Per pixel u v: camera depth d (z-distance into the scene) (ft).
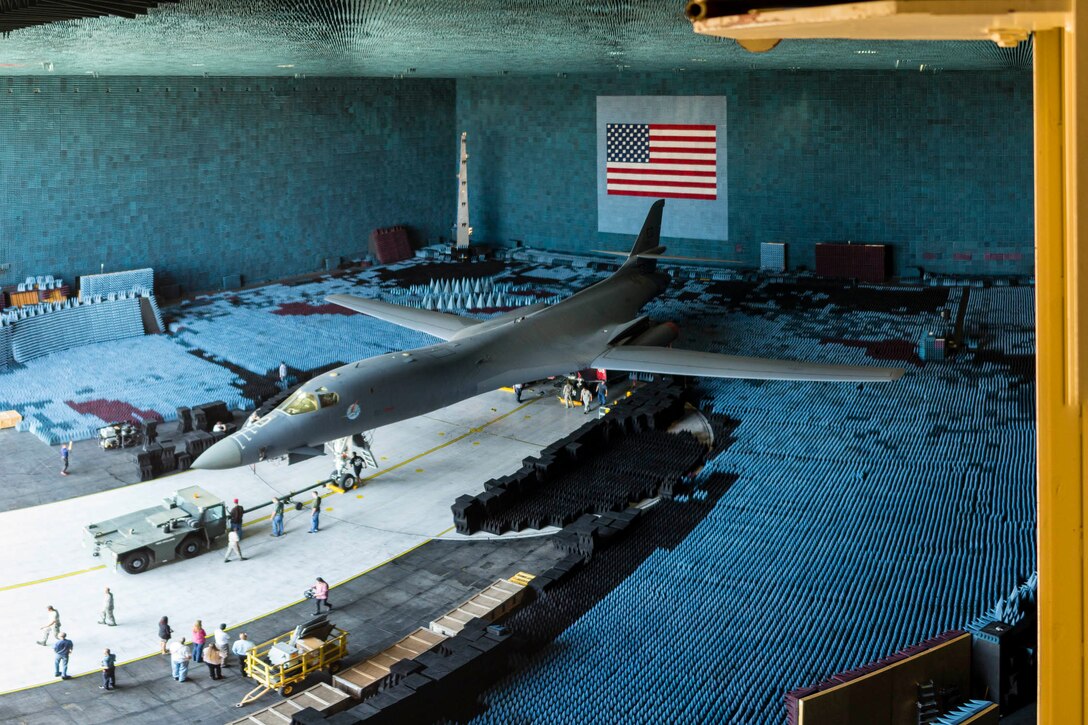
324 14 91.04
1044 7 15.67
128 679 101.55
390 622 110.22
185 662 100.53
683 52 145.59
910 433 148.97
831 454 142.82
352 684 95.81
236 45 124.16
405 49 139.13
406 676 89.97
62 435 157.07
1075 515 17.33
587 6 84.99
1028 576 104.68
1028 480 131.44
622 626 100.89
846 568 110.01
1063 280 16.90
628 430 153.38
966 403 159.53
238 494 140.46
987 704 76.02
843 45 118.42
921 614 98.63
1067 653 17.94
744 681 89.45
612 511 127.75
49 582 118.93
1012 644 85.61
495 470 146.51
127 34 103.35
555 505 132.16
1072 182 16.21
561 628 102.06
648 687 89.51
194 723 94.27
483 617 105.50
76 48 121.90
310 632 100.83
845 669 90.02
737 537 119.34
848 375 144.56
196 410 159.12
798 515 124.06
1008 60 141.79
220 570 121.70
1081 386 16.80
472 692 92.17
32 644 107.14
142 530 123.95
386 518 133.49
